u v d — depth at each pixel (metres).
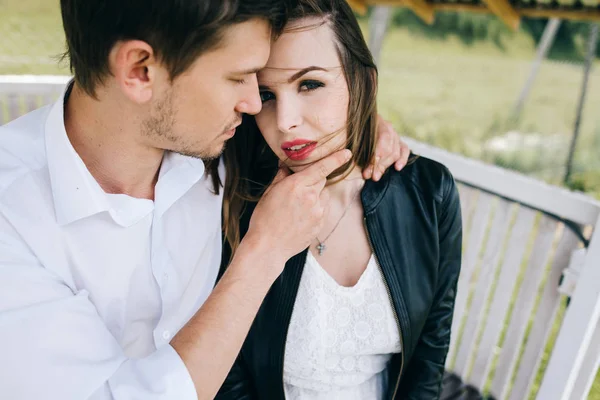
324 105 0.94
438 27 15.91
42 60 4.19
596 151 8.41
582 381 1.48
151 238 1.02
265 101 0.97
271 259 0.92
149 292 1.06
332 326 1.06
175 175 1.03
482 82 12.76
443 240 1.18
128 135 0.91
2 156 0.90
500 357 1.84
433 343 1.22
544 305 1.68
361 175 1.11
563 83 12.66
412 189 1.15
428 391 1.22
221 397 1.15
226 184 1.14
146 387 0.80
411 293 1.11
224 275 0.90
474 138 8.88
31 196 0.89
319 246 1.09
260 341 1.08
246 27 0.79
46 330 0.79
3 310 0.80
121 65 0.81
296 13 0.87
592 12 3.69
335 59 0.93
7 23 4.62
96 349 0.84
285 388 1.13
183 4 0.75
